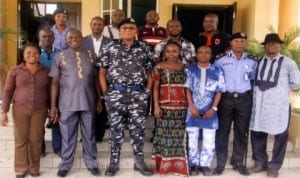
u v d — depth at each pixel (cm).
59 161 480
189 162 469
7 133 535
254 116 466
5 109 432
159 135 461
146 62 445
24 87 427
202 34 525
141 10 746
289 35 576
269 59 461
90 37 491
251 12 718
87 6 730
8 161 491
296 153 534
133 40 441
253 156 495
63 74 433
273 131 456
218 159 478
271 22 695
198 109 457
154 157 472
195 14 829
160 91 456
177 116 456
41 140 447
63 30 498
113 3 736
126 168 486
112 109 440
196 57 473
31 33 908
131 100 438
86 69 435
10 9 808
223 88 454
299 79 452
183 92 456
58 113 446
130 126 453
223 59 462
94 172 457
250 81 463
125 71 431
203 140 465
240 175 475
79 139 518
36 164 450
